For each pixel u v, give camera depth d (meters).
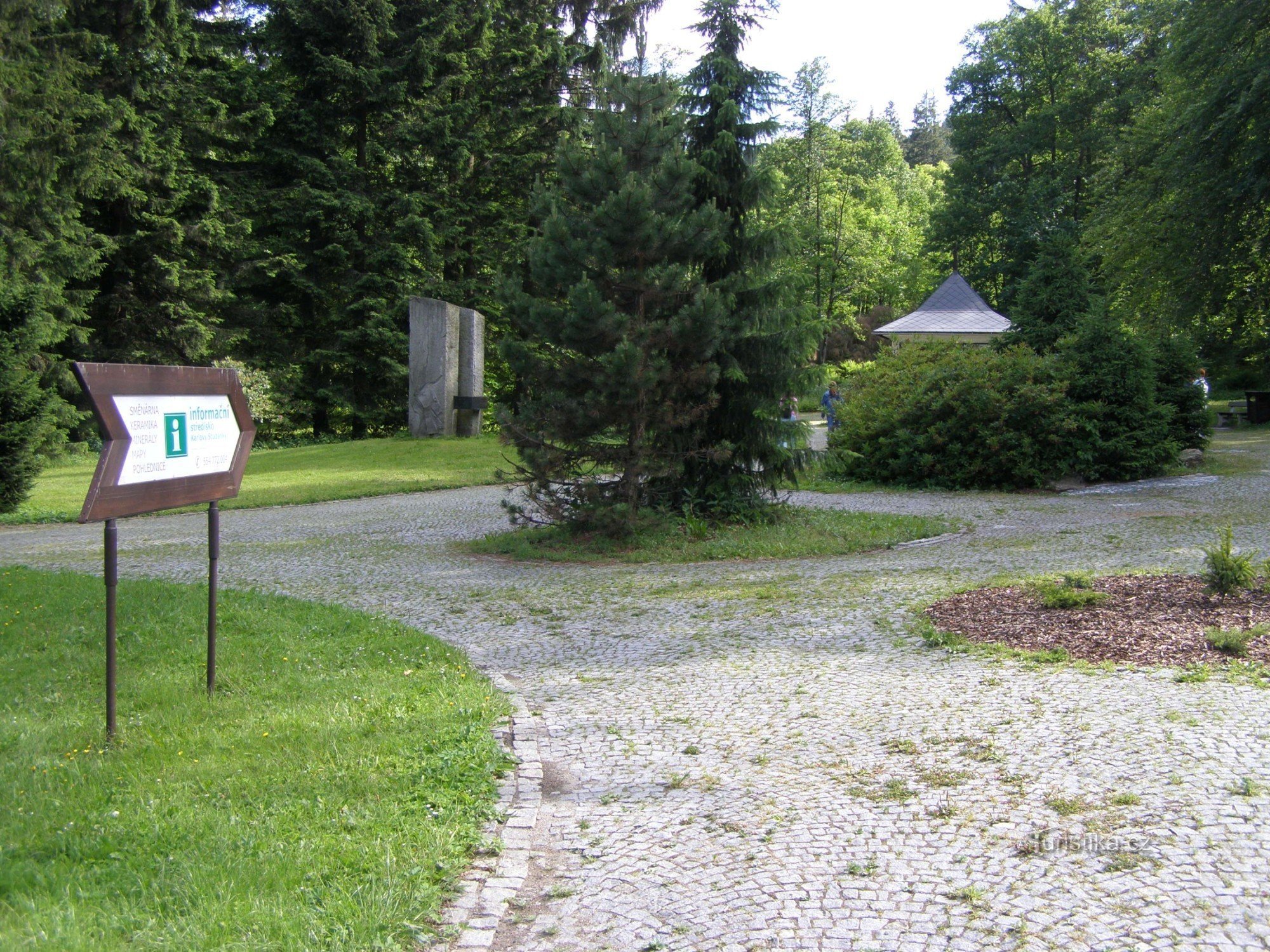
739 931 3.39
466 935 3.41
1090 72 42.31
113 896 3.47
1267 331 31.02
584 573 11.02
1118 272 26.80
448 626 8.66
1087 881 3.59
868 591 9.15
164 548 13.89
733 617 8.46
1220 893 3.45
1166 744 4.83
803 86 49.84
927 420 18.20
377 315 34.47
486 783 4.76
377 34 34.47
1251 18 22.00
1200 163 22.44
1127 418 17.34
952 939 3.27
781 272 13.80
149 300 33.19
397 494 19.95
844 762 4.93
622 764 5.11
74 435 32.84
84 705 6.09
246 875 3.61
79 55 29.88
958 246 46.16
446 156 35.16
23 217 27.06
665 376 12.11
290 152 34.88
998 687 5.95
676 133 12.75
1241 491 15.45
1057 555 10.55
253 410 33.09
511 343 12.43
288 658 7.21
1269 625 6.62
